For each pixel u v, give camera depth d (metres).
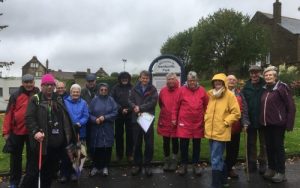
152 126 4.04
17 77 15.39
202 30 25.25
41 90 3.23
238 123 3.82
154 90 4.11
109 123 4.05
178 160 4.38
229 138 3.52
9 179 3.93
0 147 5.07
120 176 4.03
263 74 4.05
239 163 4.45
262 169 4.05
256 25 25.28
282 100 3.72
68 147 3.28
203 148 4.85
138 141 4.11
